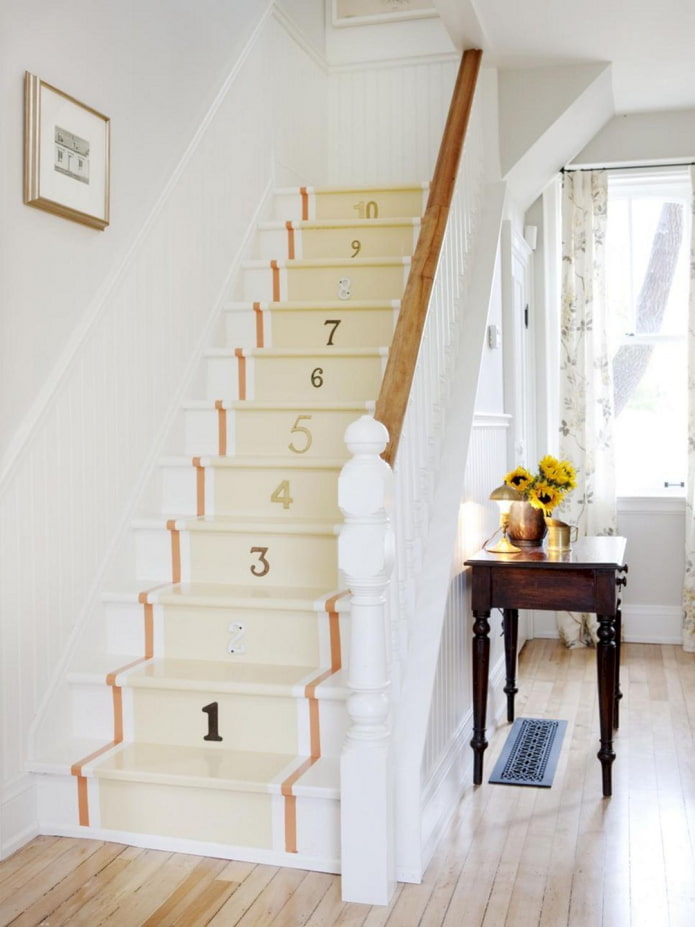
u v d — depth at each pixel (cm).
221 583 319
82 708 288
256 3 428
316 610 285
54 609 282
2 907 229
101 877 245
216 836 258
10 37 263
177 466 341
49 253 281
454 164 352
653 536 559
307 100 493
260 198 433
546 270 563
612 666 312
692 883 246
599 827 284
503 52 430
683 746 362
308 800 250
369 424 232
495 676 398
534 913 229
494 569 325
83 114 294
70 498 290
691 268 537
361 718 237
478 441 378
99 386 306
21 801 264
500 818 292
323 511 330
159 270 344
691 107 527
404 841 247
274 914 227
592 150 546
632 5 385
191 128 368
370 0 517
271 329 391
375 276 397
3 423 261
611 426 553
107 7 312
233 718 276
